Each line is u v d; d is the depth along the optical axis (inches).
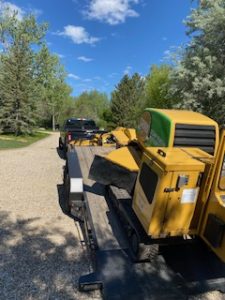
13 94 916.6
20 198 255.9
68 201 209.5
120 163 179.2
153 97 1083.9
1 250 167.3
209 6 560.1
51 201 252.4
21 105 924.6
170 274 133.0
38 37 1226.0
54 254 165.6
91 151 313.0
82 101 2989.7
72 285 139.6
